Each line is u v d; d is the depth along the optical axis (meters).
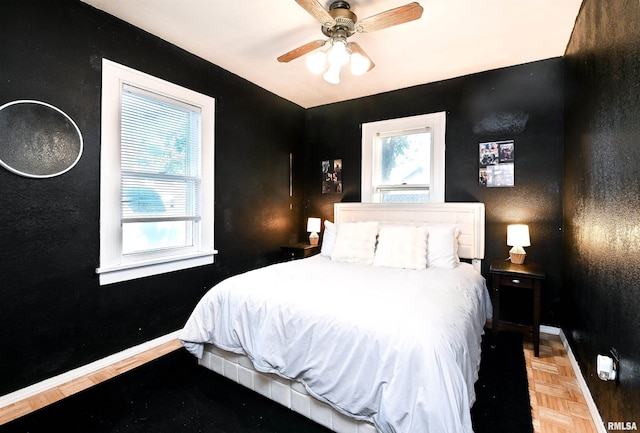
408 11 1.73
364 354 1.41
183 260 2.78
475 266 3.07
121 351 2.35
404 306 1.61
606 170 1.54
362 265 2.72
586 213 1.93
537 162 2.89
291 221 4.12
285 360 1.66
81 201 2.12
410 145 3.60
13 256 1.83
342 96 3.89
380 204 3.58
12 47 1.81
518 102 2.97
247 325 1.86
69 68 2.04
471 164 3.20
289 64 3.04
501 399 1.84
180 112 2.78
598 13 1.70
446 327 1.44
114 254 2.29
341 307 1.62
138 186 2.49
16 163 1.82
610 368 1.38
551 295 2.83
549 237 2.84
